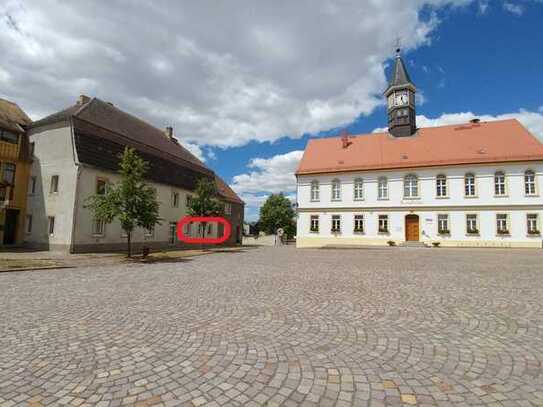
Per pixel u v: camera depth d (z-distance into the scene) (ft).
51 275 38.09
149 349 14.44
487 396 10.38
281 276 36.35
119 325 17.99
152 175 90.84
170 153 105.81
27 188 76.48
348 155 119.65
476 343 14.90
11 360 13.37
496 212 96.99
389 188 108.06
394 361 13.04
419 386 11.05
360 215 110.73
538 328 16.97
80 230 69.36
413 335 16.05
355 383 11.28
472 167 100.32
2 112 77.25
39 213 73.56
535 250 82.74
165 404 9.98
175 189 101.40
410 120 120.16
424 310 20.74
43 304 23.07
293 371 12.20
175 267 46.73
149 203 58.23
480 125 112.27
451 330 16.75
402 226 105.29
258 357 13.50
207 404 9.98
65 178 71.00
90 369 12.47
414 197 105.29
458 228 99.91
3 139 73.36
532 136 101.60
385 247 100.48
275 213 209.56
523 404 9.91
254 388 10.96
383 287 28.81
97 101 89.25
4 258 52.47
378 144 120.16
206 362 13.03
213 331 16.84
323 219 114.62
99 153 74.84
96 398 10.37
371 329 17.04
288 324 17.99
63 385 11.25
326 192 115.44
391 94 123.85
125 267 46.93
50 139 75.10
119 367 12.62
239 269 43.68
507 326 17.33
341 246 105.91
